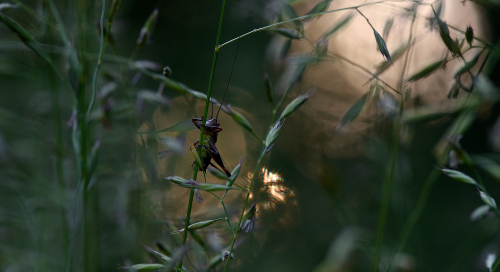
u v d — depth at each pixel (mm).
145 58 888
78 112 334
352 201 432
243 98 954
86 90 382
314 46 352
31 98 433
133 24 927
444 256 520
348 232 367
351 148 684
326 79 948
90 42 382
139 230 390
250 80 958
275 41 355
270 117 925
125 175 403
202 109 844
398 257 378
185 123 354
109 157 417
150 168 385
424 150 535
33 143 413
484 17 608
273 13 358
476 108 344
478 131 697
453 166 332
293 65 348
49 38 362
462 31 336
